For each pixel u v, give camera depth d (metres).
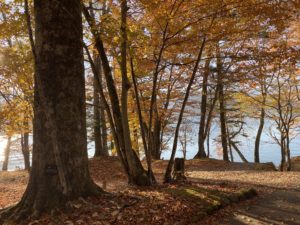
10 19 9.37
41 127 7.47
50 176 7.34
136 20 11.18
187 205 8.11
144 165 21.44
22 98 16.12
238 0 10.08
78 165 7.64
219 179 16.02
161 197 8.52
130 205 7.67
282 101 23.61
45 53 7.45
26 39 11.61
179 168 12.92
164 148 32.91
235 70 17.06
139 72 12.66
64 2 7.52
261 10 10.12
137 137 23.38
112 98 11.35
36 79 7.60
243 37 12.56
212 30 11.05
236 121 31.72
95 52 12.40
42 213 7.13
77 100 7.65
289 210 9.04
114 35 8.86
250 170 20.66
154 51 11.47
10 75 12.67
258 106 25.50
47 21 7.45
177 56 15.41
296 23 16.50
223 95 25.08
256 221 7.99
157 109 22.45
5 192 13.91
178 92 22.77
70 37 7.57
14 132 18.70
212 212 8.34
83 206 7.25
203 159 24.64
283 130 25.27
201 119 26.52
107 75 11.27
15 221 7.00
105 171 17.84
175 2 9.81
